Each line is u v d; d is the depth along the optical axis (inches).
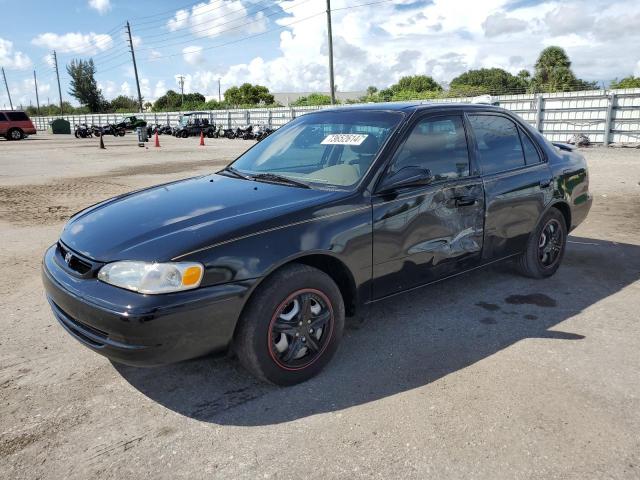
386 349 133.5
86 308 100.8
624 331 142.4
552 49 1555.1
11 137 1364.4
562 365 124.1
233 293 102.3
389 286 131.7
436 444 95.7
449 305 161.8
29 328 149.9
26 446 97.3
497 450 93.8
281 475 88.3
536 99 872.3
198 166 621.3
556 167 179.2
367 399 111.0
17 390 116.6
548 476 87.1
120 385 118.4
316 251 113.3
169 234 106.0
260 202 119.8
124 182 475.8
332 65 1259.2
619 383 115.6
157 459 93.0
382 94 1694.1
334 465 90.5
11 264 215.5
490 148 159.3
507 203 158.9
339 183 129.2
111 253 104.6
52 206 353.7
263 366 109.4
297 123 166.7
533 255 175.9
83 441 98.5
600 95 792.3
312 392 114.0
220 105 2583.7
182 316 97.6
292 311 113.3
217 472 89.4
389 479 87.0
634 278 186.1
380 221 125.3
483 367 123.6
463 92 1449.3
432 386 115.5
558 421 102.0
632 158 609.0
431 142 142.3
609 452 92.9
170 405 110.1
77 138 1501.0
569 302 163.8
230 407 109.0
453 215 142.9
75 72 3164.4
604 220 279.9
